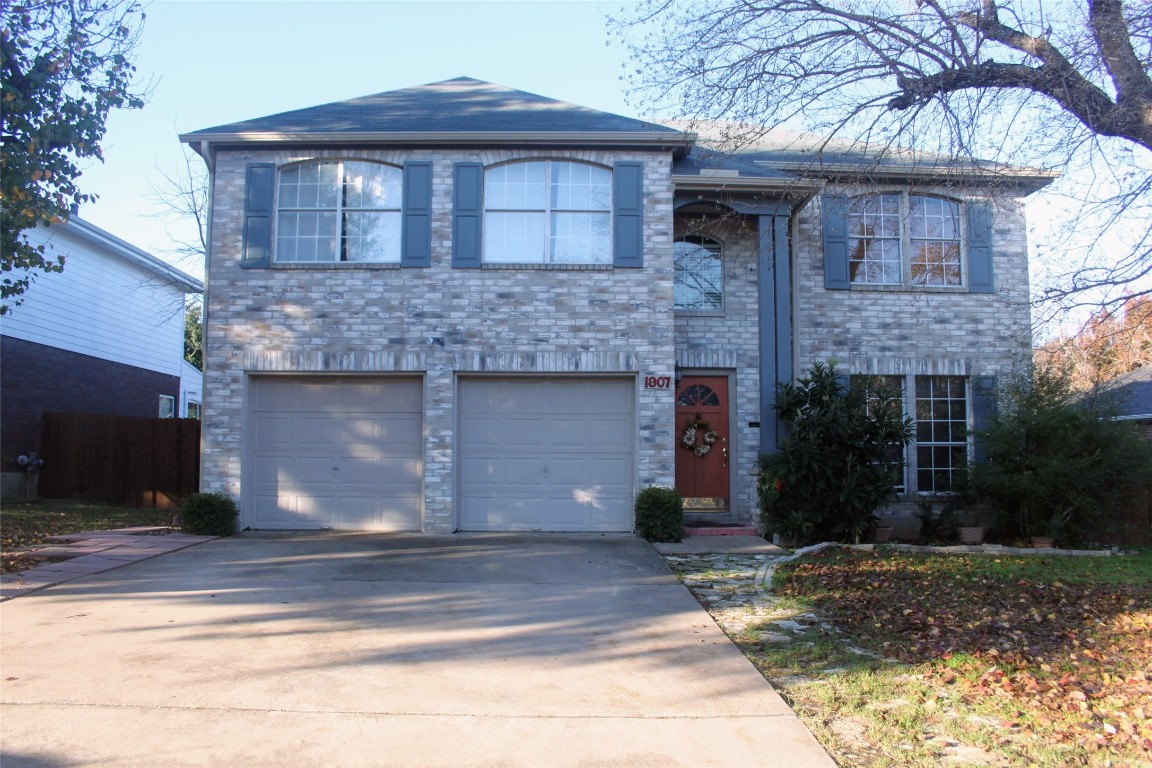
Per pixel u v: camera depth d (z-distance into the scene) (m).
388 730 4.95
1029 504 12.41
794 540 12.03
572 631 7.18
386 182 12.73
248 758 4.52
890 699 5.57
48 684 5.57
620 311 12.38
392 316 12.38
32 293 17.02
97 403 19.59
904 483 13.57
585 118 13.29
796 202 12.98
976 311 13.84
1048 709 5.41
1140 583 9.73
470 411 12.55
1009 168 8.88
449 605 8.00
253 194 12.51
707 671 6.13
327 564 9.82
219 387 12.30
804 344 13.61
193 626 7.07
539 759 4.59
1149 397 16.02
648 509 11.80
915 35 8.43
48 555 10.01
